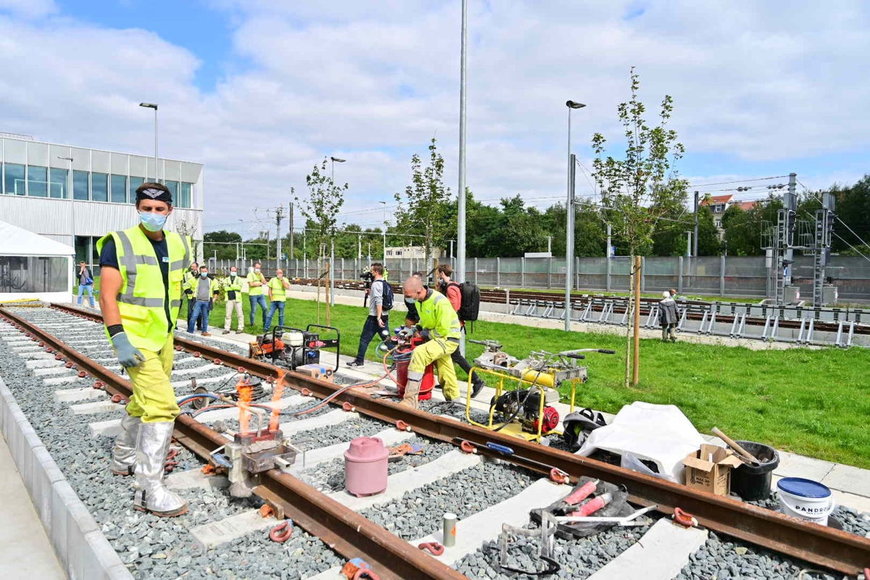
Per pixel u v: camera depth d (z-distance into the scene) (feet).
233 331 56.75
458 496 16.35
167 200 14.23
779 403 28.89
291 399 27.22
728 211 254.68
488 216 261.44
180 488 16.42
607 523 14.05
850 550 12.51
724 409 27.12
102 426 21.72
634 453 17.19
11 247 79.87
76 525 12.89
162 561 12.41
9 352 39.22
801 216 139.64
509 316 74.43
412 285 24.67
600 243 226.17
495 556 12.92
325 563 12.60
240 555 12.86
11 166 147.64
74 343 43.50
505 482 17.35
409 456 19.56
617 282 128.36
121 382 26.89
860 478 18.62
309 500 14.05
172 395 14.66
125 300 13.85
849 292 102.94
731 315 62.13
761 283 108.17
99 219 161.48
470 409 26.22
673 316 52.49
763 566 12.81
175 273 14.82
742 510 13.93
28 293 82.12
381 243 246.88
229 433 19.15
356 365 36.76
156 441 14.40
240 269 218.18
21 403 25.17
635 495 15.96
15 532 15.71
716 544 13.75
